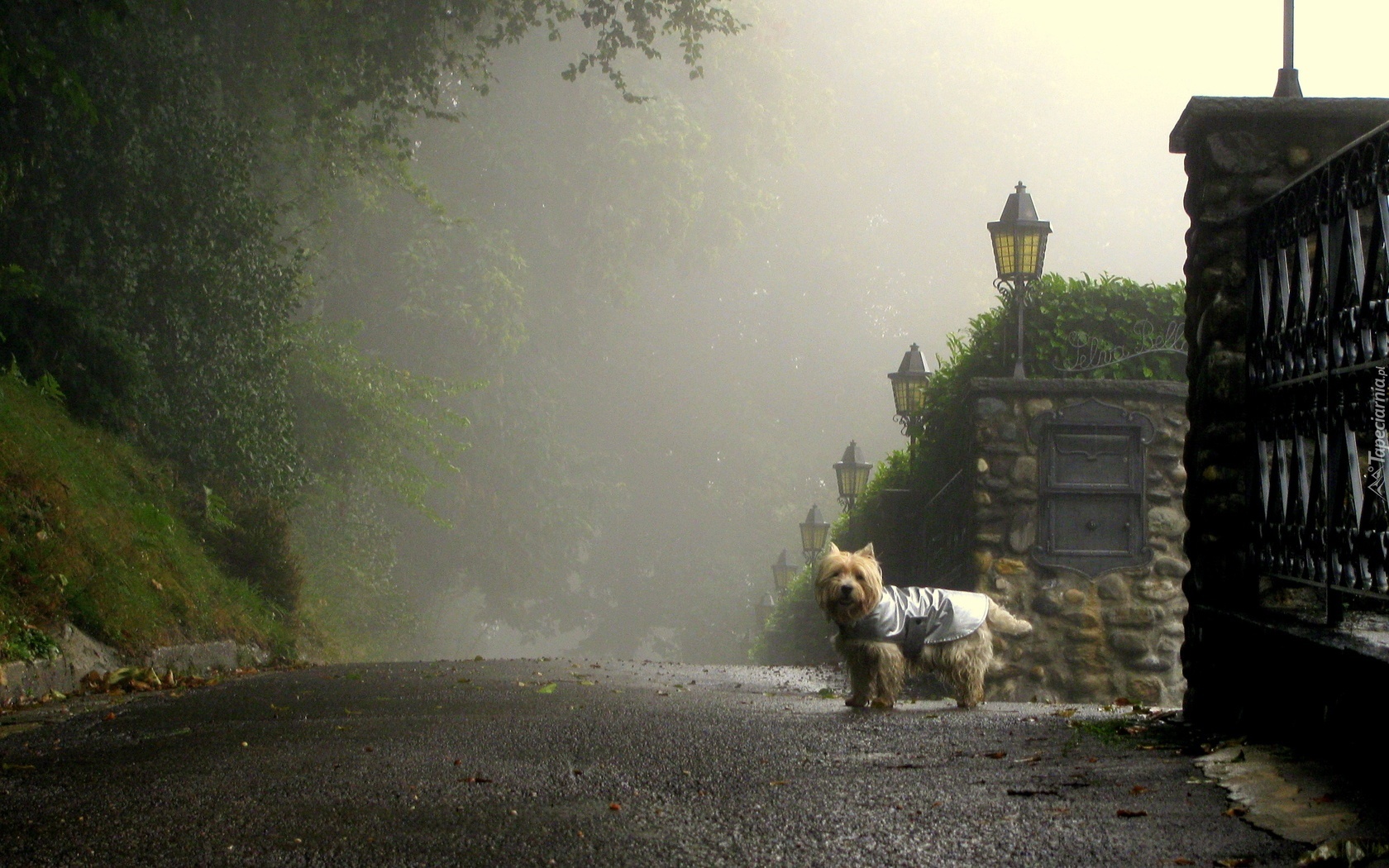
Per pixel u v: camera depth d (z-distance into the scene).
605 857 3.53
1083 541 10.95
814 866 3.40
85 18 13.86
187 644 11.10
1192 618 5.96
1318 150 5.88
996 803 4.10
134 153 15.10
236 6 20.41
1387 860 3.11
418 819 4.04
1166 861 3.29
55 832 3.90
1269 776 4.17
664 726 6.44
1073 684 10.80
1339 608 4.64
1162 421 11.05
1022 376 11.59
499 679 9.90
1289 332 5.14
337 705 7.59
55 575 9.33
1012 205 12.12
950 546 12.39
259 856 3.58
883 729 6.25
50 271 14.45
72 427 12.27
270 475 17.73
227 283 16.91
